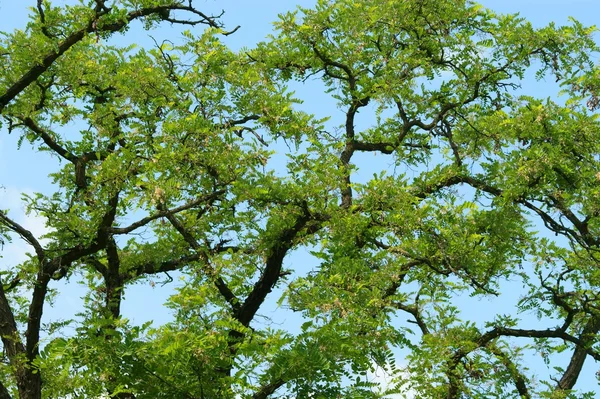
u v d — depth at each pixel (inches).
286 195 503.2
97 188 538.0
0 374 523.2
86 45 608.1
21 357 499.8
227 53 628.1
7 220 532.4
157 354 361.4
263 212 514.9
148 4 564.7
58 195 569.0
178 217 607.2
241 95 556.7
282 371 355.9
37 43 534.0
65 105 613.3
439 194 602.9
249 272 523.2
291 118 542.0
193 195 538.0
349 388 387.5
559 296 612.1
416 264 566.6
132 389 371.2
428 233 541.3
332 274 508.4
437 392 553.6
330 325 394.3
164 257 611.8
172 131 501.0
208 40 573.9
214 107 548.4
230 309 508.1
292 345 365.7
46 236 547.8
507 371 577.3
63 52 549.6
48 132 605.9
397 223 527.5
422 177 588.7
